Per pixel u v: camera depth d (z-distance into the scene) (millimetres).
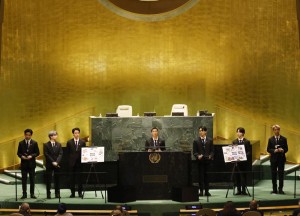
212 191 24203
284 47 27719
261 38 27859
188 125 25219
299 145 27516
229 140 27484
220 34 28094
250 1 27891
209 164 23516
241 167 23219
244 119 28031
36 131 27578
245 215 18641
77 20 28031
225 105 28109
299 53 27578
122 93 28234
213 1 28094
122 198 22031
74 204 21828
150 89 28266
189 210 21375
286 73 27750
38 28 27703
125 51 28203
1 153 27203
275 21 27750
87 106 28094
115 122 25203
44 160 25562
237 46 28031
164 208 21875
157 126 25203
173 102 28234
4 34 27297
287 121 27766
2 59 27281
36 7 27641
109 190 22234
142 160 22656
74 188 23078
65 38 27984
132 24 28188
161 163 22672
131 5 28141
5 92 27359
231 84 28094
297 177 25969
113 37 28172
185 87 28188
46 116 27781
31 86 27625
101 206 21750
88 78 28109
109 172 24531
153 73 28250
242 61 28031
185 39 28188
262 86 27922
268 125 27797
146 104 28266
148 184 22641
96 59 28141
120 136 25219
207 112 26469
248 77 28000
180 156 22719
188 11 28141
